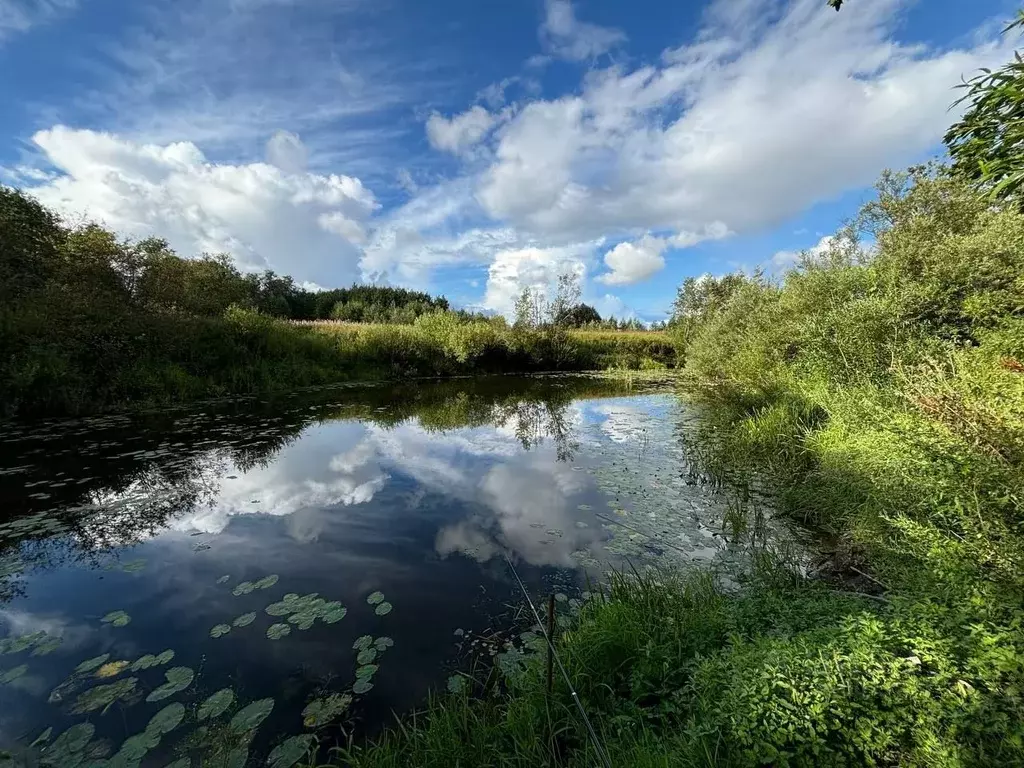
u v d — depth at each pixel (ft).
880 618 7.88
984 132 9.89
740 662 7.64
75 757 8.10
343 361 62.80
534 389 60.70
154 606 12.87
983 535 8.82
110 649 11.10
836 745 6.18
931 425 11.80
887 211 32.37
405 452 29.45
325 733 8.70
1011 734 5.45
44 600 13.17
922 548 9.98
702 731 6.72
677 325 86.17
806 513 17.56
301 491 22.15
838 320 24.99
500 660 10.34
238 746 8.33
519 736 8.13
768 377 33.09
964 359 15.40
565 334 89.51
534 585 13.74
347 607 12.74
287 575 14.49
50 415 34.55
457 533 17.51
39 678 10.11
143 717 9.02
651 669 8.98
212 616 12.39
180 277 56.13
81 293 40.16
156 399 40.14
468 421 39.86
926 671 6.72
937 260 23.57
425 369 71.77
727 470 23.27
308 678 10.11
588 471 25.16
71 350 36.42
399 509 19.93
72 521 18.38
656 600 11.39
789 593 11.12
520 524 18.24
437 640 11.32
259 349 53.57
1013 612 6.96
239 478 23.85
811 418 25.29
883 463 14.88
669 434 34.42
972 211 26.04
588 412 44.27
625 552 15.65
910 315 23.24
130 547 16.42
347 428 36.40
